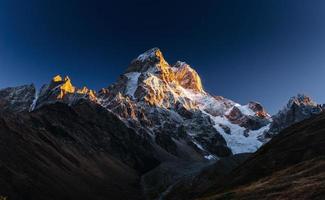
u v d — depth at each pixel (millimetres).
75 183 189250
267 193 73438
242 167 120312
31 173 163125
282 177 84000
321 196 61656
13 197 131625
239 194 80500
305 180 73688
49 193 153625
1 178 139750
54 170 188250
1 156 160375
